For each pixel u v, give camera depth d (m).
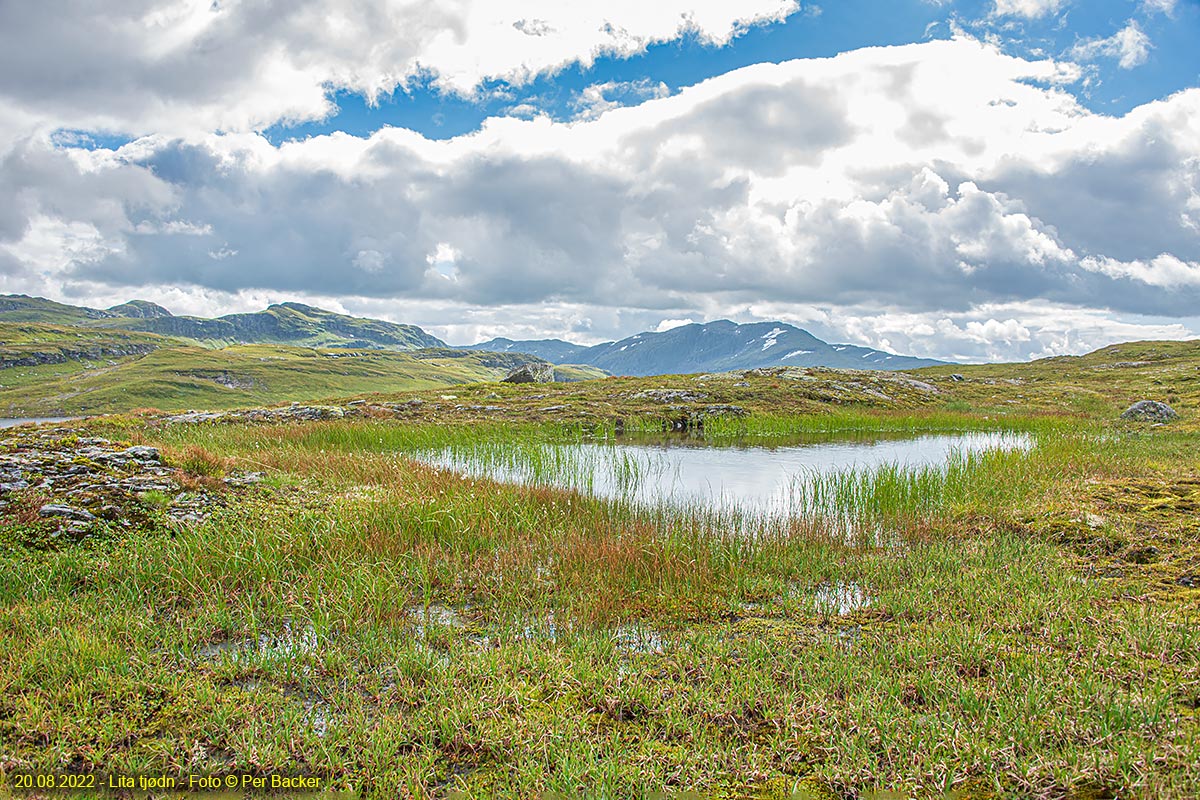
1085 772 5.48
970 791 5.49
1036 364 105.00
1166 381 68.25
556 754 6.02
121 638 8.52
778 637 8.98
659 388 56.38
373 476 20.44
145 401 193.50
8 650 7.89
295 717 6.69
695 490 22.20
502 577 11.38
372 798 5.62
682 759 5.97
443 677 7.48
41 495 13.33
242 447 26.55
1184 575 10.64
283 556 11.77
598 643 8.48
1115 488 16.64
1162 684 6.81
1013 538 13.37
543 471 25.53
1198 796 5.10
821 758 6.01
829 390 58.22
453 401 49.97
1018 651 7.94
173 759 6.05
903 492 17.77
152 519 13.31
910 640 8.41
